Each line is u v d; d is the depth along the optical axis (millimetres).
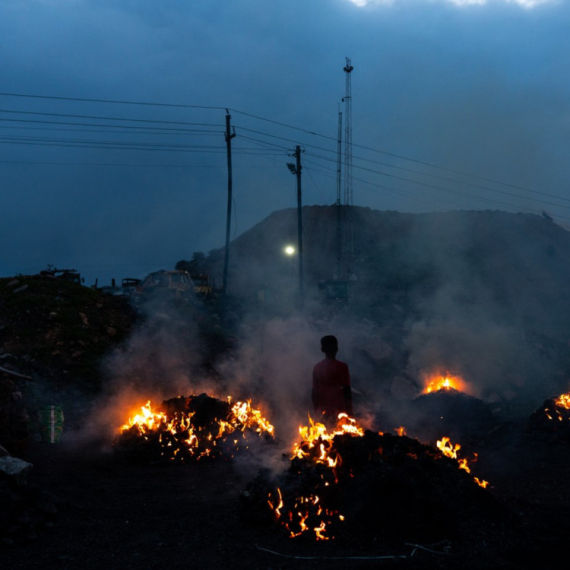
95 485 5996
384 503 4082
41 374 11492
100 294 16141
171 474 6613
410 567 3385
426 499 4098
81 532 4289
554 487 5887
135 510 4953
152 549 3875
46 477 6316
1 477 4707
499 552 3678
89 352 12664
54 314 13500
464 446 8125
